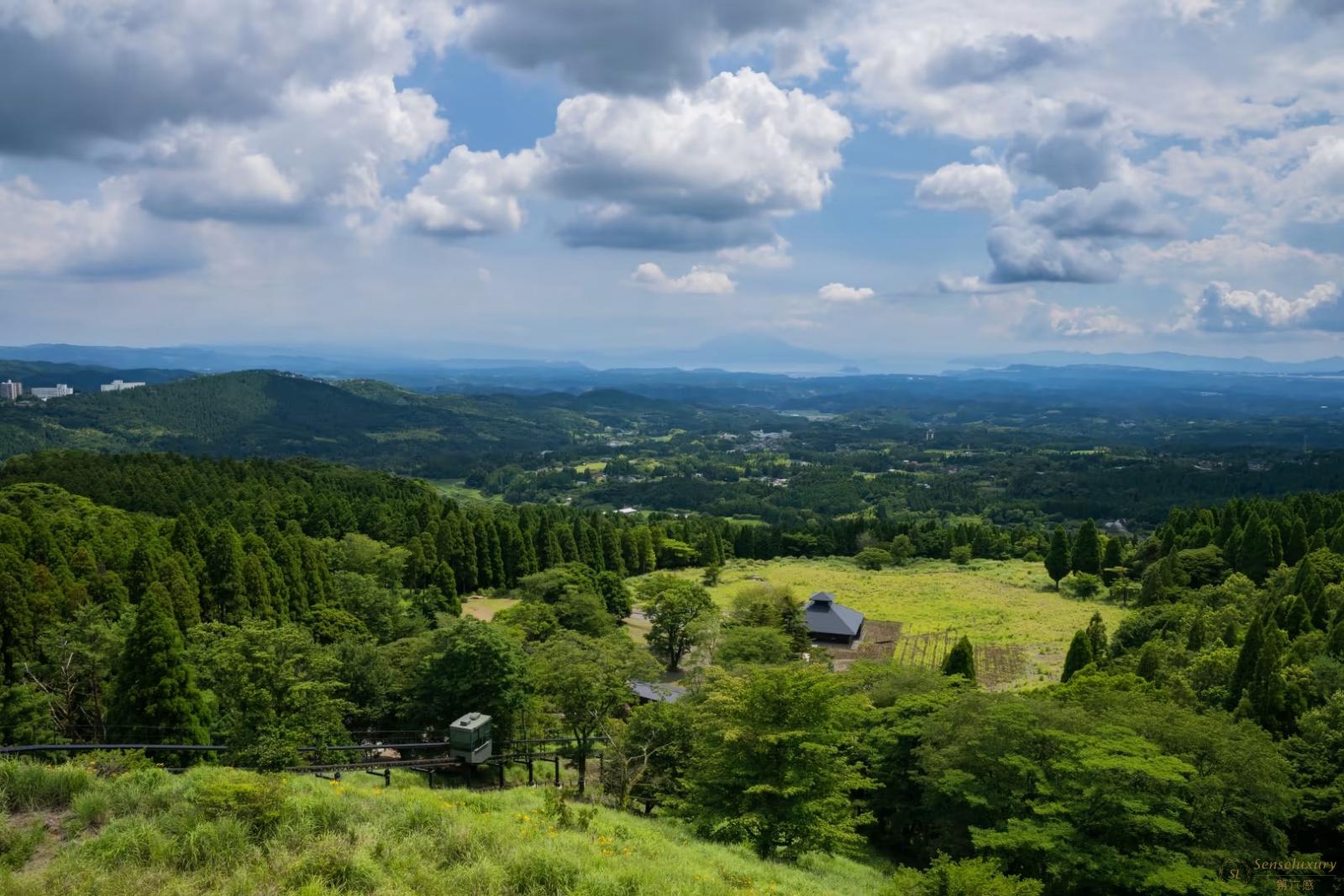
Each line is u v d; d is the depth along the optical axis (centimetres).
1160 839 2502
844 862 2959
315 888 1341
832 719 2734
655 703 3922
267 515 8875
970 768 2895
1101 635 6288
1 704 3553
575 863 1639
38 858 1417
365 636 5741
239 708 3203
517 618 6316
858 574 11388
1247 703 3788
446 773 3725
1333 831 2898
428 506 10125
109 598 5047
